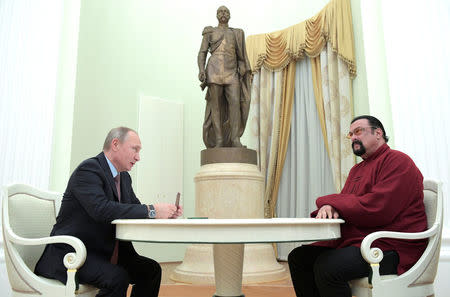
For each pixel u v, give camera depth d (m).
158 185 5.57
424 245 1.72
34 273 1.68
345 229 1.83
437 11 3.52
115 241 1.81
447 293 3.01
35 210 1.90
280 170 5.66
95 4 5.36
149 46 5.94
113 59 5.50
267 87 5.88
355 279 1.62
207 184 4.10
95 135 5.12
